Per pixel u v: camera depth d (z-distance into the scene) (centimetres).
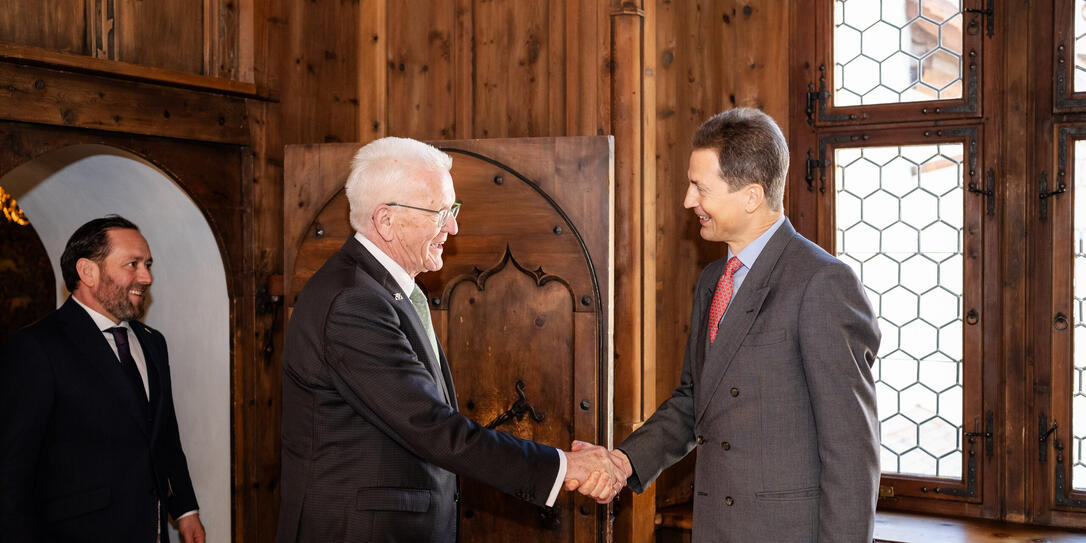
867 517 174
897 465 346
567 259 268
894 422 346
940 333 338
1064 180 317
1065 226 317
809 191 353
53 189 341
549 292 271
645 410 324
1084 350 318
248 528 334
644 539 328
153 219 334
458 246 280
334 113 359
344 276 195
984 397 329
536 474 196
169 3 307
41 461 244
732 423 190
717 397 193
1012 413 325
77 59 272
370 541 188
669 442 226
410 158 205
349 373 186
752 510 186
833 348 177
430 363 200
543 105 338
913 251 341
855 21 348
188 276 338
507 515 277
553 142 270
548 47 336
